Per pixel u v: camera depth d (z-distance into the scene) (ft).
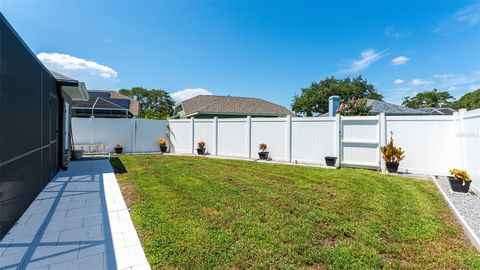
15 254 8.69
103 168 25.77
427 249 9.11
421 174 23.75
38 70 15.72
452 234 10.41
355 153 27.53
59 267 7.96
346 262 8.20
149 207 13.29
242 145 36.27
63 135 24.91
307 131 30.76
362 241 9.70
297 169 26.07
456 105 140.56
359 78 107.55
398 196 15.84
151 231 10.43
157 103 157.38
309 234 10.25
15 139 11.27
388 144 24.86
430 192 16.90
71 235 10.17
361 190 17.33
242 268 7.84
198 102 79.05
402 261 8.34
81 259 8.42
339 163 28.35
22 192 12.39
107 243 9.50
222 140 38.45
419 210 13.17
